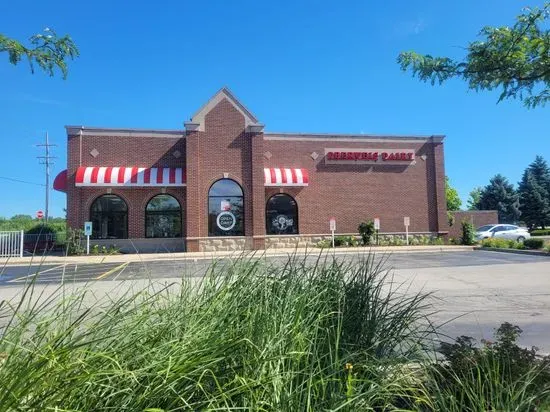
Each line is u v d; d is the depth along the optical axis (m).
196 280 4.37
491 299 10.32
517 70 4.18
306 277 4.20
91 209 26.20
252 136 27.16
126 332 2.60
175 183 26.42
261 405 2.47
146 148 27.06
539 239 24.44
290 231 28.50
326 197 29.09
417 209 30.33
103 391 2.27
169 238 26.62
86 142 26.44
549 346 6.40
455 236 35.59
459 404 3.02
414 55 4.45
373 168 29.92
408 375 3.25
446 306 9.48
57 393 2.04
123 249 26.08
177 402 2.33
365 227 28.38
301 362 2.96
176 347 2.48
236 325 3.06
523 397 2.85
